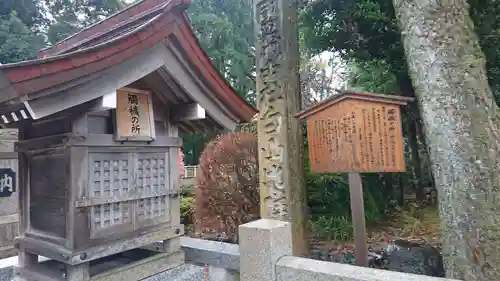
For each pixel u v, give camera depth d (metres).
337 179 5.73
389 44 5.83
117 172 2.78
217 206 5.73
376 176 6.45
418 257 4.03
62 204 2.61
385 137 3.27
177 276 3.17
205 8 15.64
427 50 3.00
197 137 15.38
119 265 3.16
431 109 2.96
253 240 2.58
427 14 3.02
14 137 5.70
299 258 2.52
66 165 2.53
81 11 16.83
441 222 2.99
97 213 2.63
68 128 2.57
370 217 5.71
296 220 4.44
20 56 12.78
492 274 2.61
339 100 3.51
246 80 14.90
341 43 6.35
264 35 4.84
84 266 2.54
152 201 3.07
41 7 15.76
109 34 3.09
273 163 4.57
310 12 6.19
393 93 5.81
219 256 3.29
